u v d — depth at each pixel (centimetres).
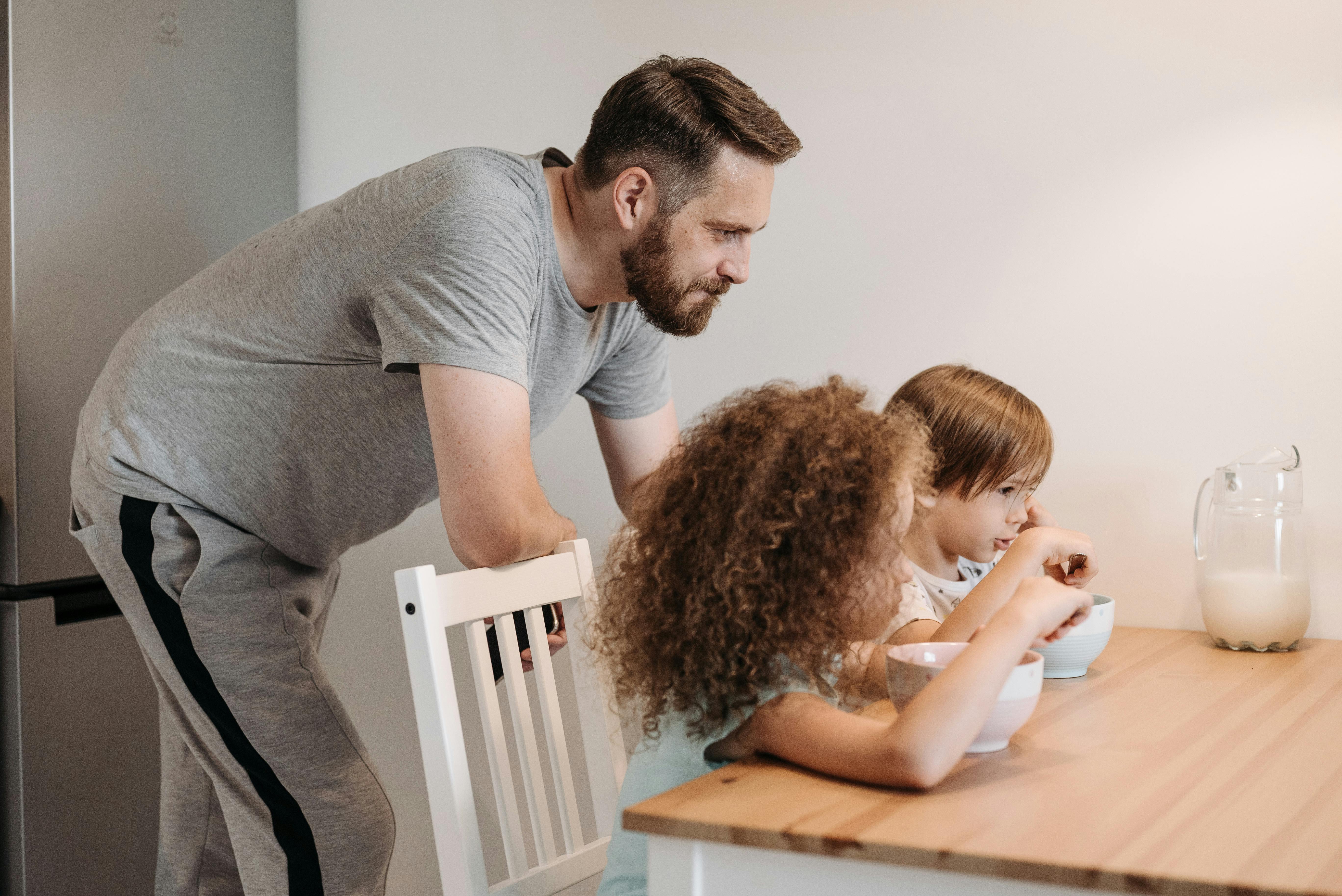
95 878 156
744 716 73
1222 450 131
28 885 148
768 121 105
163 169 175
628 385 137
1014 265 142
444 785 85
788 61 155
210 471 116
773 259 157
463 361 97
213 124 183
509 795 93
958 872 55
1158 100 133
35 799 149
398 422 116
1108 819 61
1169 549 135
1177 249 133
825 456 73
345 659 191
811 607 72
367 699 190
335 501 120
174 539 117
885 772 66
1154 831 58
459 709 181
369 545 188
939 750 64
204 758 125
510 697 97
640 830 63
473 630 94
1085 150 137
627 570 82
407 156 188
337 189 195
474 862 84
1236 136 129
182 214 178
